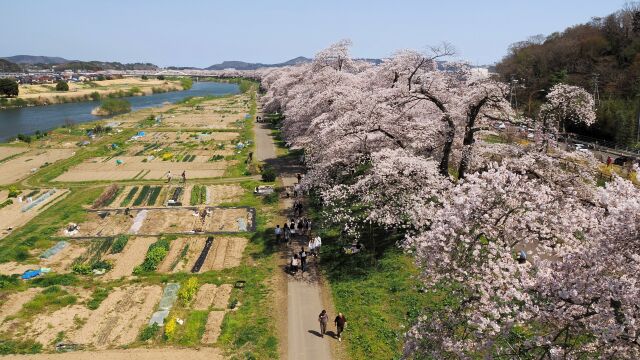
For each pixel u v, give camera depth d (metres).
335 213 33.53
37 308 23.88
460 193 17.83
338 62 54.44
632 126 61.53
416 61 36.00
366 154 31.95
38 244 32.16
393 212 27.22
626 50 81.00
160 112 113.94
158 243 31.88
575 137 66.94
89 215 38.66
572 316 12.84
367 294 24.08
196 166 56.72
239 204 41.09
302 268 27.62
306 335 21.22
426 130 32.34
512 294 13.53
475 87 32.66
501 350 13.84
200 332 21.77
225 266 29.12
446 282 16.72
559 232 17.20
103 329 22.23
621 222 12.63
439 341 15.05
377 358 19.12
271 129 83.25
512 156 31.62
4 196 44.66
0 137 82.50
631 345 12.16
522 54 99.81
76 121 103.50
